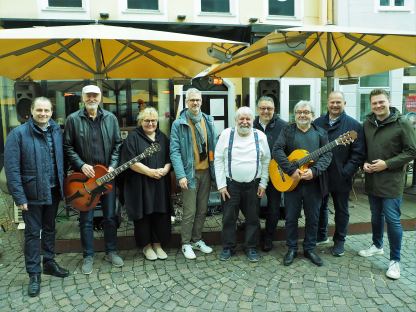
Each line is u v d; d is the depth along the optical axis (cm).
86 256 348
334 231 413
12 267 360
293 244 358
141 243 368
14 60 457
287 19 800
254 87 815
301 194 349
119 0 720
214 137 379
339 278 325
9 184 300
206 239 411
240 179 356
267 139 387
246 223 366
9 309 287
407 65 510
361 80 855
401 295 296
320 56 539
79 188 336
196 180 376
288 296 298
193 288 314
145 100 786
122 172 363
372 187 338
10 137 302
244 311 279
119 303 293
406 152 314
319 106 850
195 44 389
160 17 741
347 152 355
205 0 773
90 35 331
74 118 338
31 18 681
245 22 779
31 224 312
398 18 832
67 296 304
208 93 823
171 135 364
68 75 535
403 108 877
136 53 475
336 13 812
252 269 347
